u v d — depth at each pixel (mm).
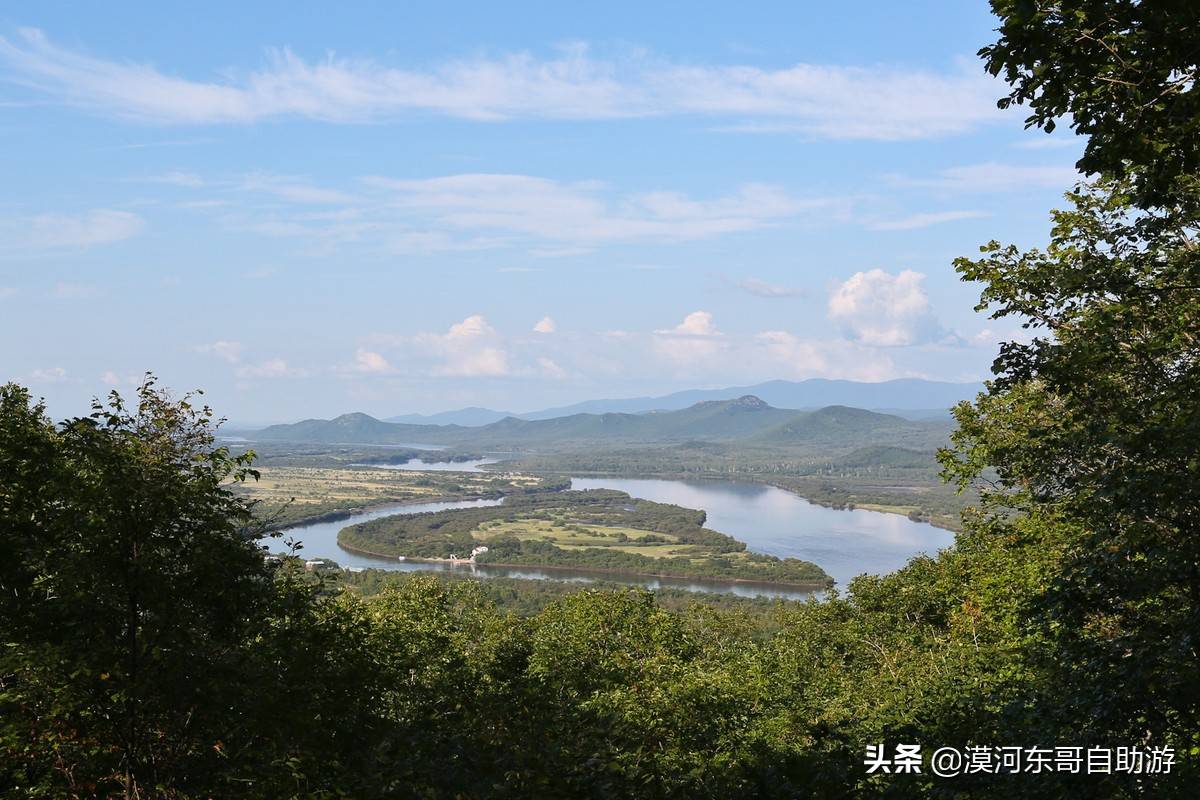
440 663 17797
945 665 23875
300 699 11086
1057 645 11625
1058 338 15555
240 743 10164
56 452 11344
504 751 12062
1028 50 9469
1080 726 10367
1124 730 10180
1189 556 9742
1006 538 21734
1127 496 10250
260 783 9344
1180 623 9773
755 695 28812
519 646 30031
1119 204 14797
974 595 26406
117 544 9906
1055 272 15109
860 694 25469
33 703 9086
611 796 10555
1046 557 18984
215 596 10828
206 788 9641
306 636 11891
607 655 30953
